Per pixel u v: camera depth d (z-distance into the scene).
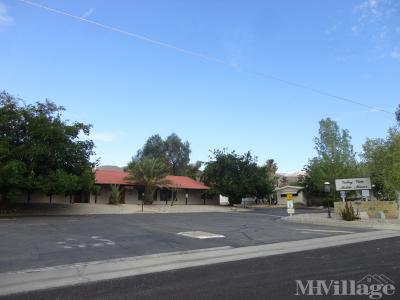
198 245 16.17
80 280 9.73
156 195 53.62
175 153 87.81
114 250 14.59
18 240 16.36
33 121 34.16
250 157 59.41
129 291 8.48
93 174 37.81
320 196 63.50
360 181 35.75
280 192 74.62
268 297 7.72
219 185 57.97
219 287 8.65
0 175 31.20
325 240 18.22
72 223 24.36
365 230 23.98
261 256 13.36
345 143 54.00
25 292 8.54
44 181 33.47
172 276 10.05
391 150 36.38
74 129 36.12
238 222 28.67
